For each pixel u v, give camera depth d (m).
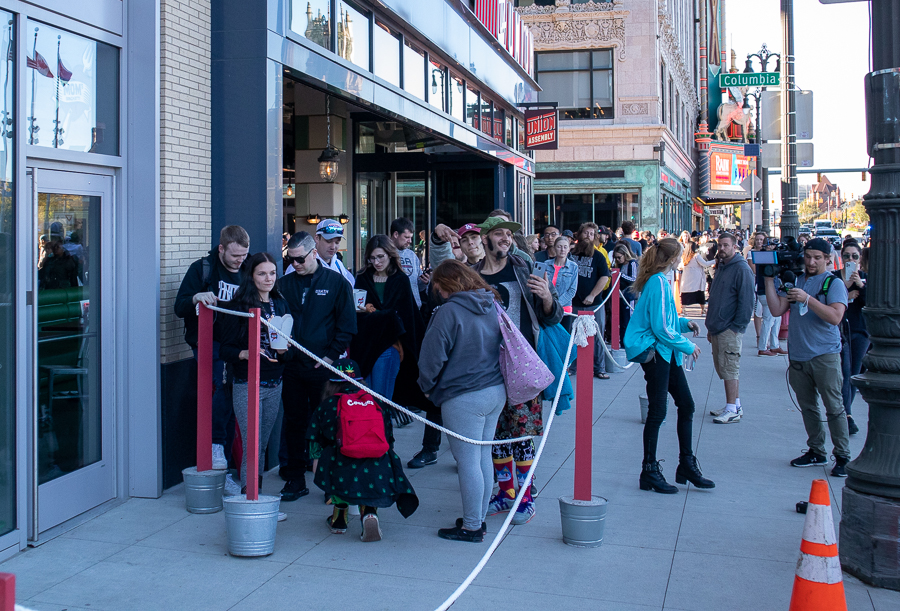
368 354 6.61
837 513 5.71
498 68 14.96
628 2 27.16
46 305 5.29
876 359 4.68
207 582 4.51
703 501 6.00
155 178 5.86
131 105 5.90
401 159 14.39
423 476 6.71
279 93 6.70
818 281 6.60
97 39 5.62
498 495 5.73
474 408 4.98
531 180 18.62
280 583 4.50
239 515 4.82
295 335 5.91
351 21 8.31
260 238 6.54
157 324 5.89
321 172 12.52
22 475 4.87
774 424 8.58
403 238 7.55
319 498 6.11
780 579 4.58
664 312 6.07
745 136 48.84
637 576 4.62
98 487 5.75
